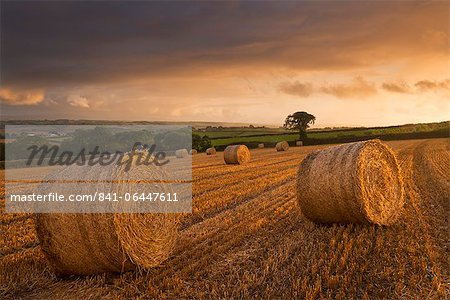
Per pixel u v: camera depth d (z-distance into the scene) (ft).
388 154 32.68
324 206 31.81
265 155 130.41
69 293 21.65
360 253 24.99
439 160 83.30
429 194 43.98
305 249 25.76
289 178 63.82
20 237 31.99
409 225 30.96
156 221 25.16
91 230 22.52
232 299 19.40
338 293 19.45
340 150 32.40
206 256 25.08
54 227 22.84
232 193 49.47
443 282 20.79
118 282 22.49
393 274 21.49
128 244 22.91
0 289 21.74
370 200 30.68
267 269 22.52
